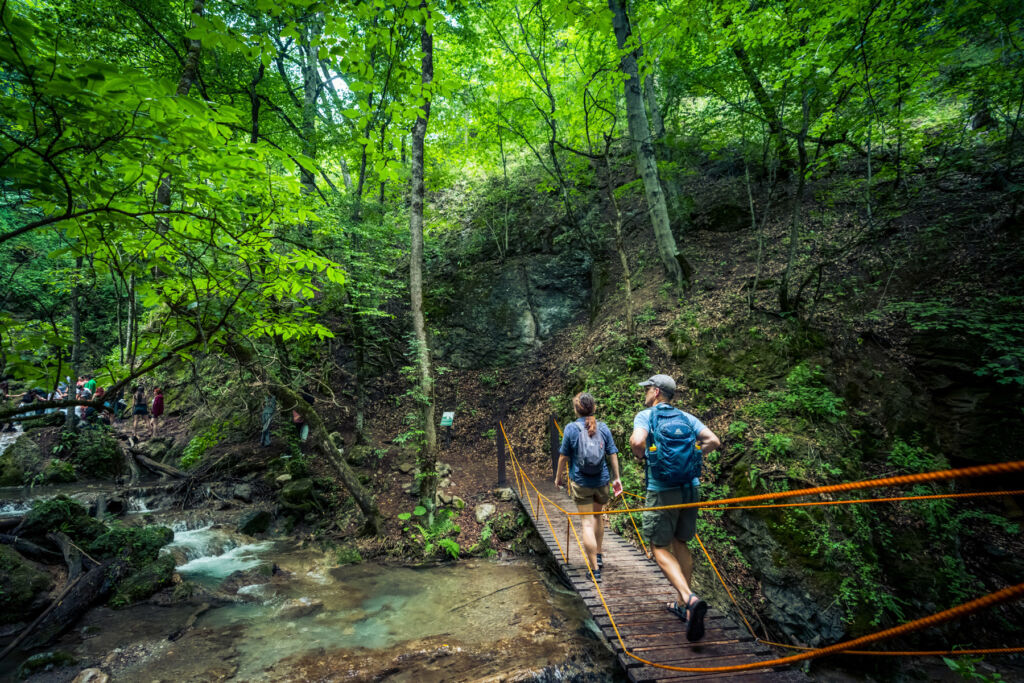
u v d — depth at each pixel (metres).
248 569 7.57
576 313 13.98
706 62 8.82
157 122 2.34
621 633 4.18
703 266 10.82
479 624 6.06
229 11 8.25
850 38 7.27
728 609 5.82
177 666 5.17
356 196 10.62
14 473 11.20
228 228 3.21
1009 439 6.30
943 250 8.19
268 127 11.27
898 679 5.17
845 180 10.56
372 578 7.54
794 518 6.02
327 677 4.96
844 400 7.14
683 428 3.89
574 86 13.33
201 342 3.60
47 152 2.15
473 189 18.38
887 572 5.73
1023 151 8.64
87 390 12.05
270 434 12.27
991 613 5.64
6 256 7.55
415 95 4.62
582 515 5.12
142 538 7.56
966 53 8.27
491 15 11.34
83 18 7.85
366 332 12.88
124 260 3.45
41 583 6.41
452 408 13.56
